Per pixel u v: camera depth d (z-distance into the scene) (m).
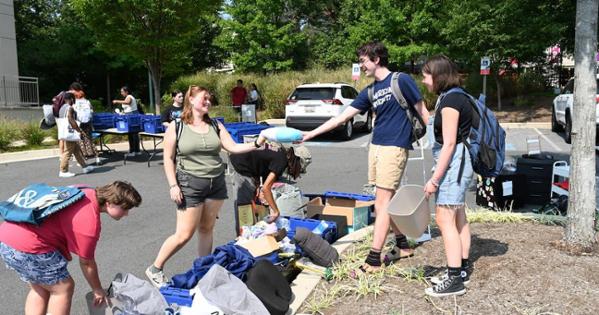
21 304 4.39
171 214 7.40
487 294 3.79
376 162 4.26
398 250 4.68
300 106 15.94
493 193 7.07
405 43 26.70
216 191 4.47
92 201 3.31
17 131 14.49
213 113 19.84
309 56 37.09
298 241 4.57
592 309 3.54
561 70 25.25
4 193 8.87
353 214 5.84
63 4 39.31
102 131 12.21
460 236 4.09
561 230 5.32
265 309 3.55
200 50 38.56
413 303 3.77
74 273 5.11
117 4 17.27
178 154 4.34
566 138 14.52
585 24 4.54
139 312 3.26
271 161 5.31
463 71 24.95
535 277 3.99
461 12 19.89
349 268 4.40
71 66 34.22
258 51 32.19
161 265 4.47
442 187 3.75
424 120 4.18
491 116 3.83
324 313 3.78
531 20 18.27
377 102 4.21
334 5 38.91
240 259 4.05
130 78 37.03
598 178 7.06
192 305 3.48
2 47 21.72
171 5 17.53
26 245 3.22
